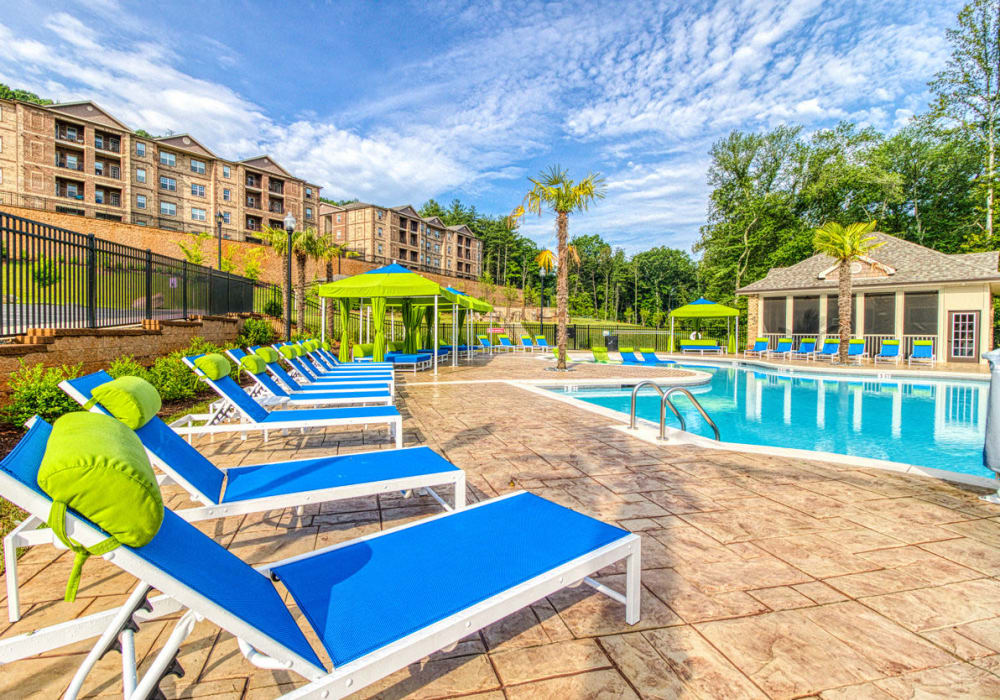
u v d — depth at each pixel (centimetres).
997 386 383
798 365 1773
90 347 750
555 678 188
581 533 223
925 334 2108
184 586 135
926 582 265
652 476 455
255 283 1906
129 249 930
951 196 3012
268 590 170
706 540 317
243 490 272
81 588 248
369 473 308
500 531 225
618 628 221
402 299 1744
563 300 1558
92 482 121
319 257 2489
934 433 845
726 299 3634
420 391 1052
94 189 4172
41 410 565
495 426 683
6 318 645
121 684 181
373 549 206
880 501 391
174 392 830
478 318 4512
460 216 8694
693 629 221
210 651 202
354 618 156
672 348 2680
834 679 189
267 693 177
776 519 352
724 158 3591
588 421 720
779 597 249
